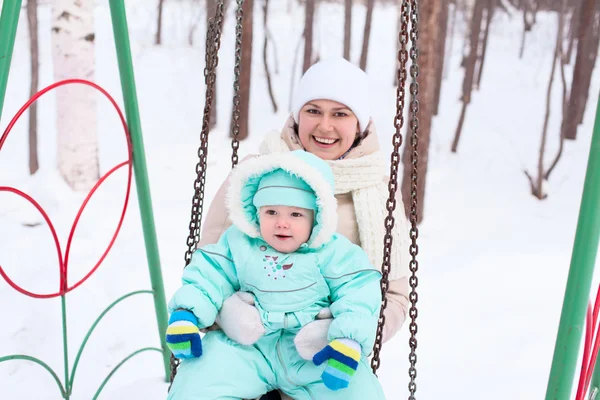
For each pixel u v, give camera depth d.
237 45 2.12
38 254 5.58
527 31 15.56
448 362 4.17
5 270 5.14
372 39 15.38
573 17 13.34
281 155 1.77
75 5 7.30
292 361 1.84
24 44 11.89
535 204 8.98
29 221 6.31
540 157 9.15
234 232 1.92
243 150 10.20
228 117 11.39
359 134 2.31
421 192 7.87
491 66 14.41
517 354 4.30
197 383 1.77
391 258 2.14
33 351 3.94
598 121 1.83
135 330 4.33
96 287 4.93
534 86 13.23
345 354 1.66
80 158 7.34
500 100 12.84
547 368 4.11
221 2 2.02
